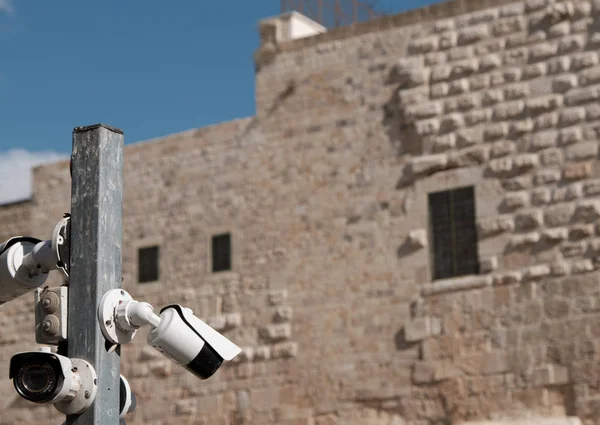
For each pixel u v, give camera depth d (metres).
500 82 22.59
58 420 27.00
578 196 21.36
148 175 26.94
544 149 21.88
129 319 8.52
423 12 23.77
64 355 8.59
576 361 20.66
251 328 24.47
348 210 23.81
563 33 22.17
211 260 25.55
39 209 28.94
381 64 24.08
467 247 22.25
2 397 27.98
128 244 26.86
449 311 22.09
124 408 8.80
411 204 23.05
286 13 25.70
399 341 22.55
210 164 26.02
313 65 24.95
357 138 24.05
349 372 23.00
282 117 25.14
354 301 23.28
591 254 20.98
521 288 21.45
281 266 24.44
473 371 21.58
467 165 22.56
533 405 20.89
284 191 24.77
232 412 24.27
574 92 21.84
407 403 22.17
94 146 8.75
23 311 28.42
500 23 22.84
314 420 23.17
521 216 21.77
